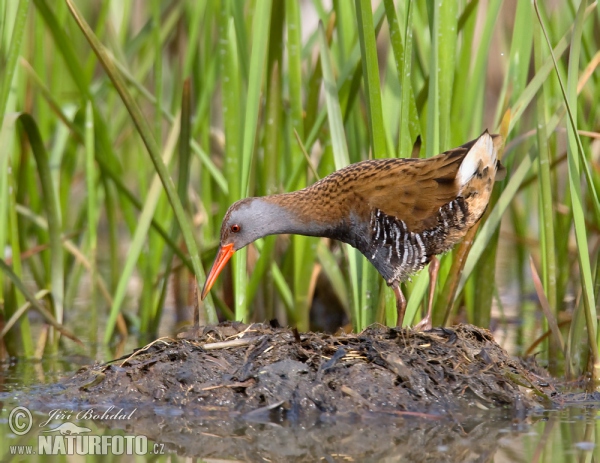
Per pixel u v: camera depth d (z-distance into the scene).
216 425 7.75
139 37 12.81
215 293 10.95
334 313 12.96
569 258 13.29
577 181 8.78
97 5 15.92
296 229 9.73
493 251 10.41
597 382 9.04
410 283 10.07
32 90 12.74
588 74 9.63
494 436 7.40
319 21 9.94
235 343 8.75
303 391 8.05
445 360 8.46
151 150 9.39
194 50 11.30
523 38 10.02
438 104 9.31
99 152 12.05
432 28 9.18
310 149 10.22
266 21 9.40
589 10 9.59
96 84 14.70
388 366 8.26
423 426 7.66
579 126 10.68
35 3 10.45
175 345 8.82
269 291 11.41
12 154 11.36
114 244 12.56
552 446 7.12
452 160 8.91
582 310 9.43
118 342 11.47
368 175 9.27
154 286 12.23
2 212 9.95
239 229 9.78
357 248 9.61
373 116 9.26
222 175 11.71
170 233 12.23
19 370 9.98
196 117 11.52
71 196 17.45
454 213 8.96
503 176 9.41
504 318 12.17
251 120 9.60
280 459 6.95
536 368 9.56
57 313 11.02
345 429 7.62
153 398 8.29
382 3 9.90
